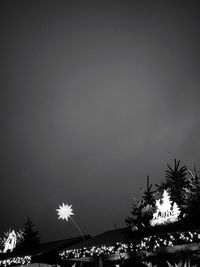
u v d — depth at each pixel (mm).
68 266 14586
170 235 10523
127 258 11453
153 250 10680
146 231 12242
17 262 16125
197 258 9914
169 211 11523
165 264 11250
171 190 12719
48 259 15750
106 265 12633
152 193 13344
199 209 11055
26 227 19500
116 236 14367
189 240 9859
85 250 13039
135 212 12906
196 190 11328
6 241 20062
